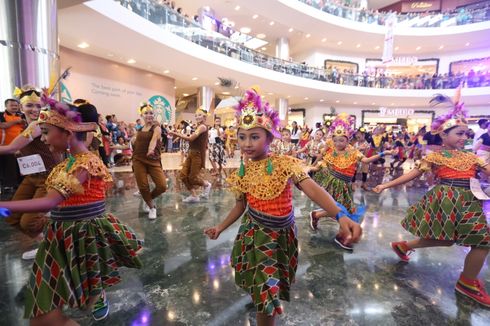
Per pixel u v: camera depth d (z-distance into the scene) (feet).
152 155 11.01
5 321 5.28
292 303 6.07
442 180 6.75
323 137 19.77
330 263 8.01
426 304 6.09
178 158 37.27
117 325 5.26
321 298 6.27
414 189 19.60
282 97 59.72
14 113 11.25
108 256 4.78
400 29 55.88
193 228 10.47
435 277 7.27
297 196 16.83
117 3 23.48
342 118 10.02
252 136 4.34
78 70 30.53
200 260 7.95
